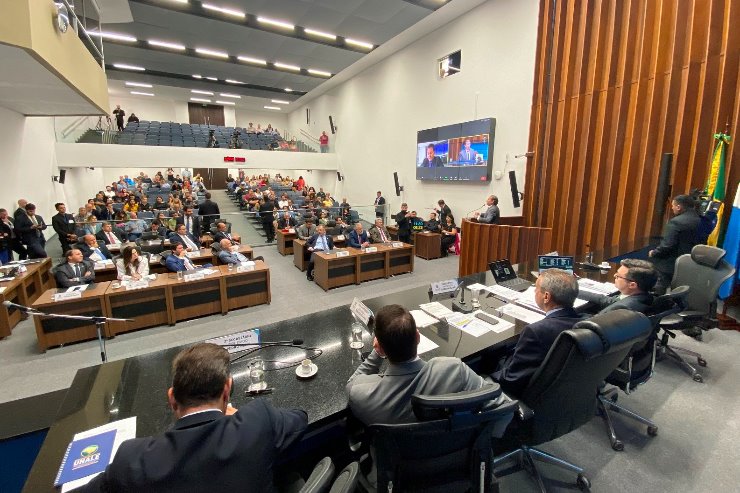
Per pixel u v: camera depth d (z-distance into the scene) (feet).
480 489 3.88
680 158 13.69
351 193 41.29
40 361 10.67
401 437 3.46
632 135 15.53
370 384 4.01
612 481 5.76
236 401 4.39
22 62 10.68
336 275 17.66
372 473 4.32
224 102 58.13
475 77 23.73
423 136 28.19
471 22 23.67
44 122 27.07
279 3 22.94
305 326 6.45
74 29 13.94
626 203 15.96
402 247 19.66
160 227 22.58
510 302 7.54
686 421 7.11
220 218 25.18
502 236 15.65
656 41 14.61
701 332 10.12
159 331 12.69
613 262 10.80
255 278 14.97
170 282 13.04
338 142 43.73
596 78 16.79
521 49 20.61
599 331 4.29
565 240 18.63
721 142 11.89
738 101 11.95
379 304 7.45
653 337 6.56
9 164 19.95
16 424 5.13
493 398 3.36
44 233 25.08
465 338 5.91
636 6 15.20
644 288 6.42
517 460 6.15
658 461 6.16
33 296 14.58
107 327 12.03
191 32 27.89
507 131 21.85
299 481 4.10
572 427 5.22
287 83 44.04
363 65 35.53
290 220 26.40
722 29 12.56
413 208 31.09
